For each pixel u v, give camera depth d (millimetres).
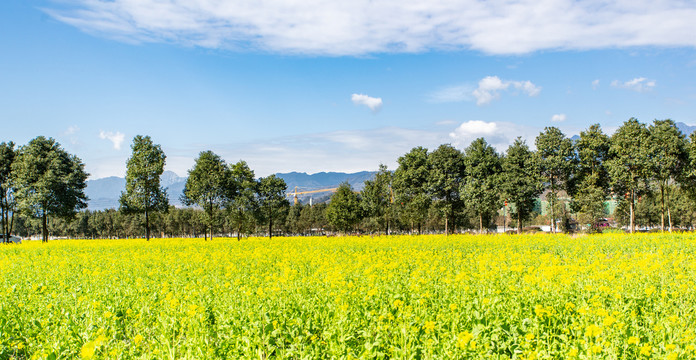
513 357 7062
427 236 49875
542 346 7180
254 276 15445
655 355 6680
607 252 25375
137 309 10633
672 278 12688
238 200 58969
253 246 37156
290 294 11242
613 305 9438
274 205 65438
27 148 58094
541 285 11164
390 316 8312
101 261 23828
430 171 67750
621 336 7367
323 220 115500
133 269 18750
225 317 9273
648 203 81750
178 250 33094
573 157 58625
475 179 65062
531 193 59469
